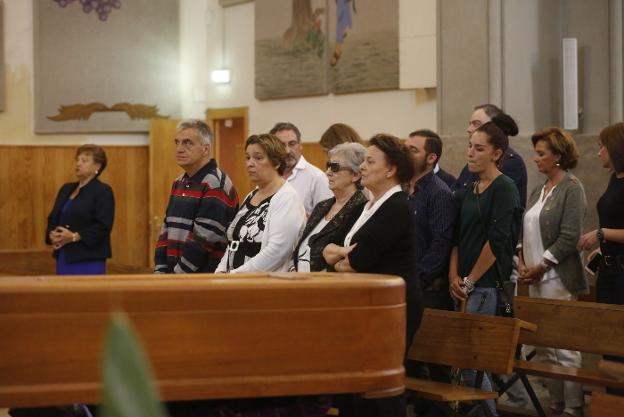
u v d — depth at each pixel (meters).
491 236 4.59
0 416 3.86
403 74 9.48
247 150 4.60
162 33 13.00
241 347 2.52
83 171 7.44
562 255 5.18
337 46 10.41
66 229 7.31
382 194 3.81
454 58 8.16
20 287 2.39
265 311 2.55
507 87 7.91
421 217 4.80
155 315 2.46
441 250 4.73
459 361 4.38
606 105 7.55
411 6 9.41
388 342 2.68
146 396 0.38
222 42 12.52
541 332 4.69
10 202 12.64
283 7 11.21
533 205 5.46
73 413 3.14
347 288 2.63
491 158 4.67
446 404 4.24
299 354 2.58
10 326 2.38
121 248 12.93
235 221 4.65
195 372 2.48
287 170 5.76
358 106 10.26
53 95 12.78
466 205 4.72
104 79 12.89
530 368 4.58
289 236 4.41
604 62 7.59
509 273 4.65
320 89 10.68
